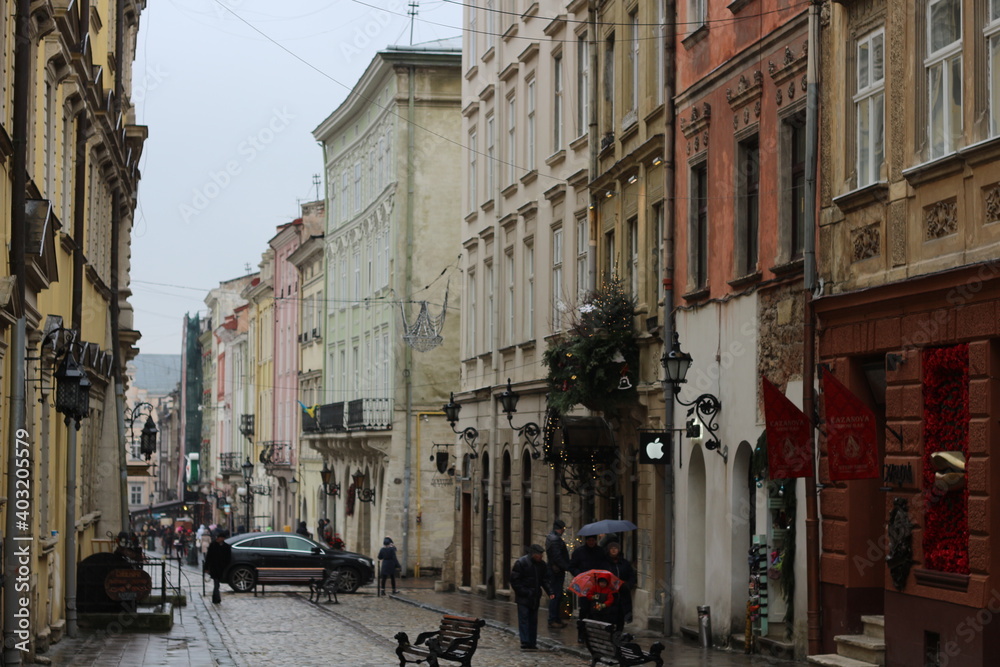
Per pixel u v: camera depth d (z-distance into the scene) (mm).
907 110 17406
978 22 15789
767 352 21609
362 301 61625
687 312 25328
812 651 19469
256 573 42062
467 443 43281
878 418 18969
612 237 31062
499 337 39969
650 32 28094
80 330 25859
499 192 40250
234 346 101500
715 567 23578
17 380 17828
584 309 28391
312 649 23750
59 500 24703
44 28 19484
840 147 19281
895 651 17562
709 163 24562
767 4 22078
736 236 23188
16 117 17516
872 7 18562
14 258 17500
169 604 34031
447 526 53531
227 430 104500
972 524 15977
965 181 16094
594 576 21375
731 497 22891
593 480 30172
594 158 31531
